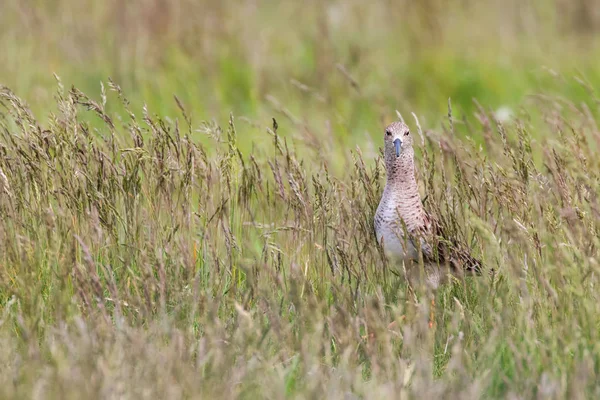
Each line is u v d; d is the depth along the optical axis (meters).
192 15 20.56
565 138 11.97
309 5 22.64
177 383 8.21
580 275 9.42
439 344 9.74
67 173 10.45
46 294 9.91
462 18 21.86
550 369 8.62
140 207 10.58
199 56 19.20
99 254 10.41
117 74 18.44
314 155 13.55
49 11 20.39
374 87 18.67
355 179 11.21
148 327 9.27
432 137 13.20
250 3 21.67
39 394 7.87
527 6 22.50
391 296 10.23
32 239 10.26
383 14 21.56
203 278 10.31
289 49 20.70
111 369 8.19
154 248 9.93
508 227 9.66
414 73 19.39
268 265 10.30
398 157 10.37
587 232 9.91
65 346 8.79
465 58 19.92
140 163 10.83
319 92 18.55
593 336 8.91
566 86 18.56
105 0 20.59
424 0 21.42
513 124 13.97
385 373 8.74
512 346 8.71
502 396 8.73
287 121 17.25
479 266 10.52
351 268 10.19
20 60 18.41
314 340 8.89
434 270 10.62
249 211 10.88
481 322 9.60
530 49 20.91
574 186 10.88
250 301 9.98
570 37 22.22
